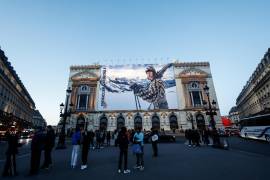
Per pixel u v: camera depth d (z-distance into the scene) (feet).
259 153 45.96
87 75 181.88
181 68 182.60
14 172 25.38
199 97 172.24
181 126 162.50
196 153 46.37
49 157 30.30
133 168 29.37
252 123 90.68
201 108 166.71
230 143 79.71
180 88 175.52
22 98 189.26
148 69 182.29
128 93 174.70
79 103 172.65
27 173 26.50
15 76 163.32
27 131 158.30
